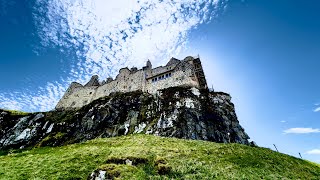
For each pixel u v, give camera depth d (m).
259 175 28.12
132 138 51.16
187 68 82.06
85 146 46.81
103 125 68.81
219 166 29.72
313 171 36.34
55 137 66.50
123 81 94.25
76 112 79.19
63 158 33.38
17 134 70.62
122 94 83.25
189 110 63.03
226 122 63.06
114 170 23.17
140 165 26.97
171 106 66.50
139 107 74.12
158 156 29.30
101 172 23.08
